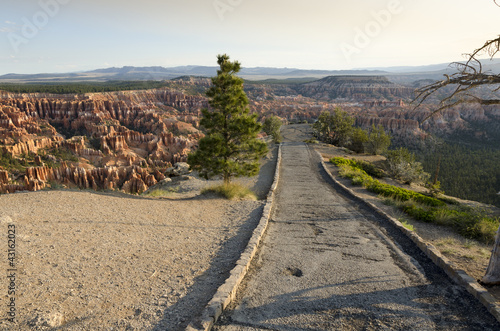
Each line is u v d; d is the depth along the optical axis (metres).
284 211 13.34
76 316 4.83
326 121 65.25
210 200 15.45
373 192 19.16
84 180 77.25
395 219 11.48
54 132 129.12
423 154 132.50
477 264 7.60
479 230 10.36
